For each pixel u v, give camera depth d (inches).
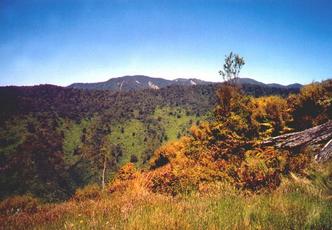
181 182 358.9
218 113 640.4
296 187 242.8
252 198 226.4
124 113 6796.3
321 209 164.7
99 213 248.1
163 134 5984.3
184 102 7539.4
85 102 7426.2
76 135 5807.1
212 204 216.8
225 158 485.1
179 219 171.8
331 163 266.4
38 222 271.6
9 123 5565.9
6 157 4480.8
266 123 575.5
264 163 323.9
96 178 4402.1
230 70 807.1
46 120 6013.8
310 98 577.0
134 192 407.8
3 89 6884.8
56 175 4343.0
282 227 150.3
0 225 278.7
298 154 331.9
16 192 3848.4
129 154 5334.6
